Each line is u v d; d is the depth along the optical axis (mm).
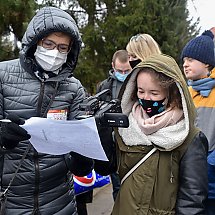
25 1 6590
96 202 5840
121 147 2172
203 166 2082
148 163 2098
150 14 18484
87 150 1946
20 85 2295
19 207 2328
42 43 2271
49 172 2320
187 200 2049
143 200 2088
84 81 17672
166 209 2084
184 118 2084
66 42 2281
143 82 2096
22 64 2309
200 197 2041
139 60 3484
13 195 2322
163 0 18859
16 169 2275
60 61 2299
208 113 3025
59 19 2229
